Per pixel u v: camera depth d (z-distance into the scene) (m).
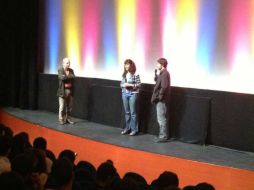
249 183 5.36
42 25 10.76
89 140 7.43
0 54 11.45
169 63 7.82
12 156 3.88
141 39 8.28
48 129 8.39
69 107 8.93
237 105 6.75
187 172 5.81
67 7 9.95
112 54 8.89
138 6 8.30
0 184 2.19
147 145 7.05
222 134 6.98
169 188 2.63
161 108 7.26
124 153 6.65
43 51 10.80
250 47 6.69
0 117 10.20
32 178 2.74
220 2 7.01
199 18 7.34
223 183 5.44
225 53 7.01
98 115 9.07
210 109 7.11
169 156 6.38
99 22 9.15
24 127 8.83
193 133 7.27
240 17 6.76
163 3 7.86
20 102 10.97
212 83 7.22
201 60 7.36
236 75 6.89
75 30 9.78
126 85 7.75
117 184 2.48
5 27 11.24
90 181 2.99
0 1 11.10
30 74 10.81
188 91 7.39
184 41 7.59
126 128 7.98
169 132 7.64
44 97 10.71
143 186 2.96
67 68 8.76
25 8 10.59
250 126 6.63
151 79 8.14
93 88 9.16
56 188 2.70
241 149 6.76
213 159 6.22
